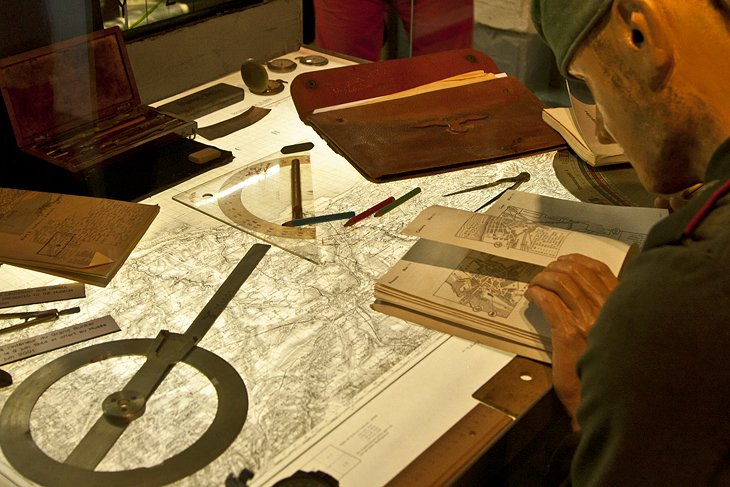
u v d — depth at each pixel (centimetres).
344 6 280
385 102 179
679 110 92
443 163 160
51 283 128
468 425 103
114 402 104
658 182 101
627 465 84
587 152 163
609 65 96
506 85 188
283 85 200
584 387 88
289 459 97
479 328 117
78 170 147
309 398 106
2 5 148
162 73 186
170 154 164
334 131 168
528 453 141
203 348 115
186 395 107
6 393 106
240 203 151
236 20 200
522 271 127
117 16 176
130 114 170
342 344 117
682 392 79
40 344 115
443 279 125
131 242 136
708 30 88
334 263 135
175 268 132
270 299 126
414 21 293
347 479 94
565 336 107
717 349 77
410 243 141
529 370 113
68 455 97
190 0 190
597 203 154
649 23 88
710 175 89
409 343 117
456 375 111
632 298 82
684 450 81
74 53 161
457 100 183
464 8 292
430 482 94
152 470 95
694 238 82
